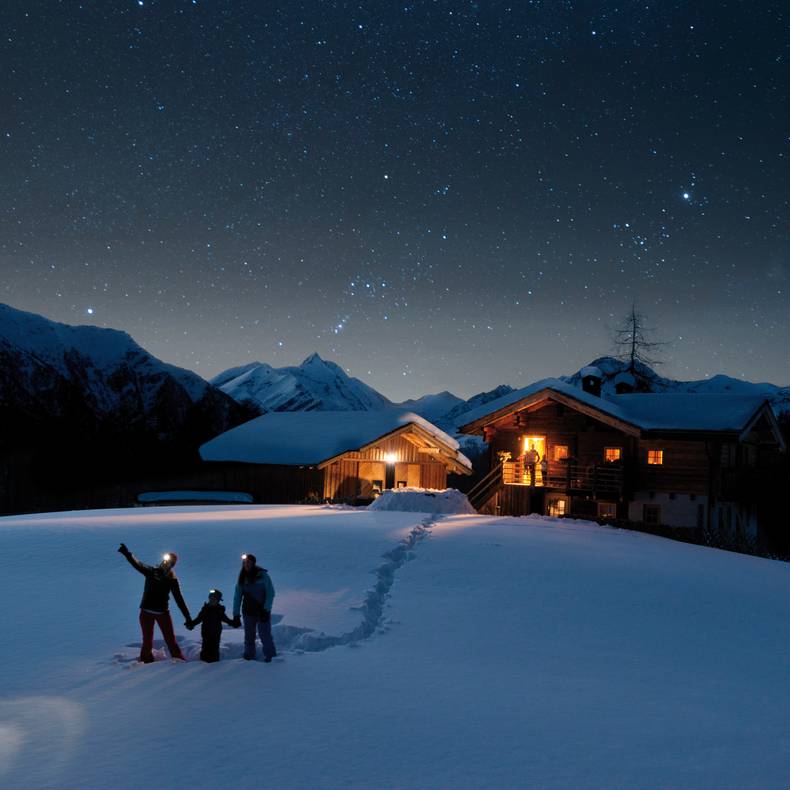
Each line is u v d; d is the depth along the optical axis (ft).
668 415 119.24
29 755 21.03
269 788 18.86
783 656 39.22
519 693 28.91
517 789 19.19
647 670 34.32
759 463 135.33
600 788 19.43
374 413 148.15
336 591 46.98
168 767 20.18
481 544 69.26
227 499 135.23
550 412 125.39
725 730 25.41
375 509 104.94
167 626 32.45
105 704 26.09
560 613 45.09
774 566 77.56
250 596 32.81
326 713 25.29
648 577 58.90
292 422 155.53
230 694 27.43
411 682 29.84
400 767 20.53
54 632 36.42
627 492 116.06
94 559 55.47
